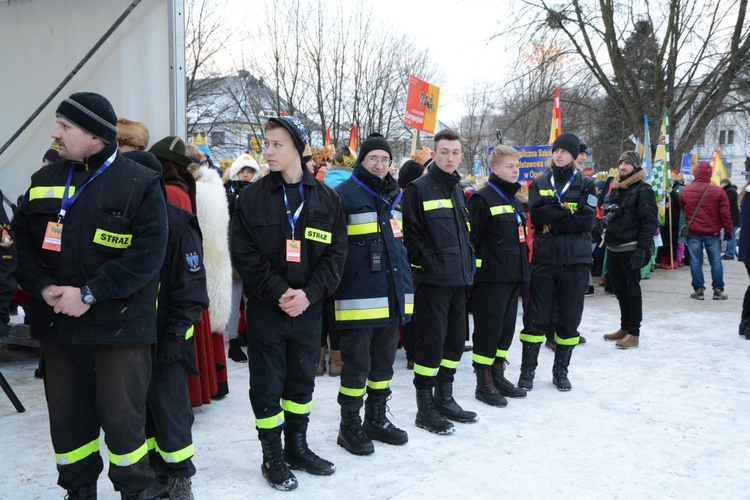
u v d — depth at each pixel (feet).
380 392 12.65
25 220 8.16
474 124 122.31
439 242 13.01
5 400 14.79
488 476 11.10
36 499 9.98
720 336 22.53
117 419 8.09
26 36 16.72
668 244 42.91
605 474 11.26
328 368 18.19
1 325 7.84
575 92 73.00
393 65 89.35
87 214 7.86
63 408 8.20
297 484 10.56
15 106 17.12
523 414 14.51
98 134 7.91
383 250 11.89
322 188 10.84
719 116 71.82
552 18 64.49
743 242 22.21
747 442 12.85
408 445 12.51
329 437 12.94
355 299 11.73
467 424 13.79
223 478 10.92
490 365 15.34
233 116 88.53
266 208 10.43
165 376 9.45
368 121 88.33
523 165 30.01
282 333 10.44
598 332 23.27
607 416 14.37
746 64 63.98
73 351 8.11
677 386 16.70
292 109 84.48
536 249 16.30
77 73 16.26
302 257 10.39
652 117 67.46
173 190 12.07
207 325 13.92
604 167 81.35
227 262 14.23
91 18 15.97
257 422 10.60
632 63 66.49
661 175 37.76
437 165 13.46
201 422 13.62
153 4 15.30
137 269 7.79
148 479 8.50
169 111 15.34
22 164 17.43
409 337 18.17
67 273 7.80
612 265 21.35
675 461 11.87
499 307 14.96
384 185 12.30
